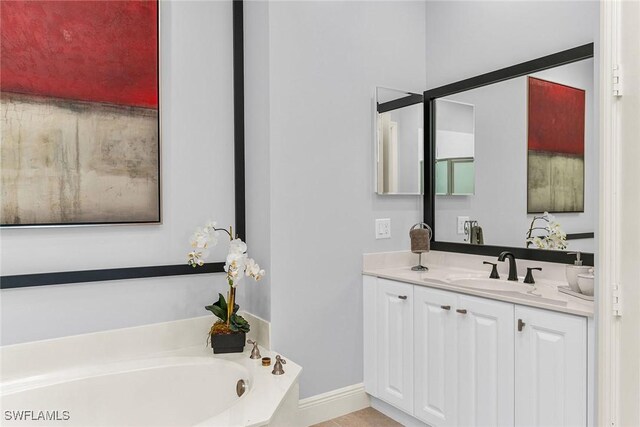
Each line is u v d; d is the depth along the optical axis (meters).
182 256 2.46
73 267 2.17
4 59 2.00
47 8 2.08
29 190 2.05
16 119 2.02
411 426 2.45
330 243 2.58
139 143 2.31
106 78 2.22
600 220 1.62
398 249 2.89
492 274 2.40
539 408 1.80
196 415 2.16
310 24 2.50
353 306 2.68
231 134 2.62
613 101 1.59
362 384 2.70
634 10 1.53
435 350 2.25
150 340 2.33
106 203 2.23
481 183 2.64
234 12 2.61
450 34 2.86
